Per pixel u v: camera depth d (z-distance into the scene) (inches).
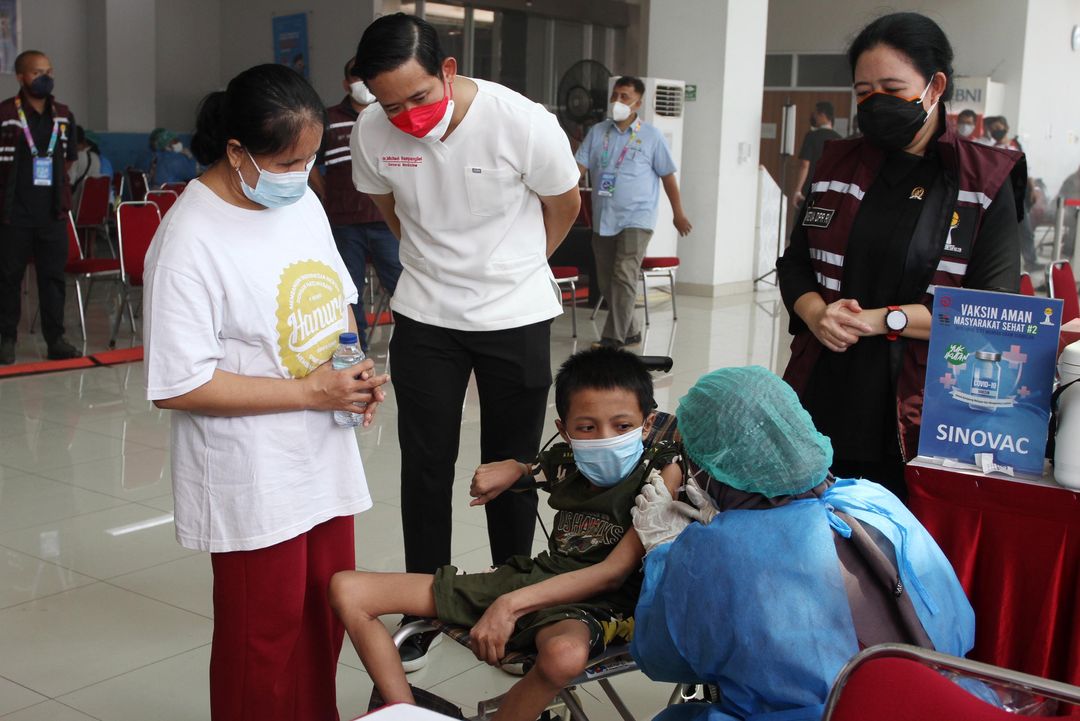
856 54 91.4
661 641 68.3
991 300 81.5
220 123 75.7
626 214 283.9
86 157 432.1
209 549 81.1
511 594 80.0
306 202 85.5
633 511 81.0
